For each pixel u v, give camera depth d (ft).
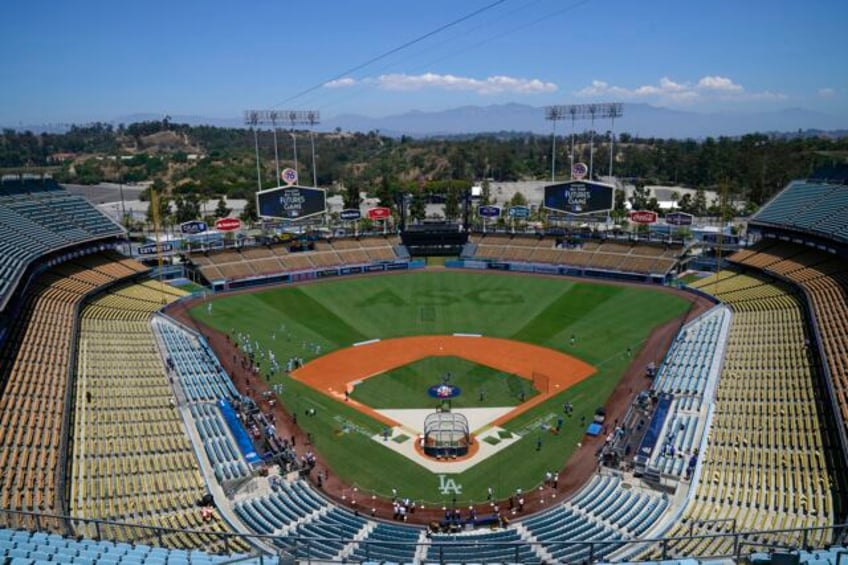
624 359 214.48
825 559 59.82
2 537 79.25
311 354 224.94
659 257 320.50
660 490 133.59
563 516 127.34
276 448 155.22
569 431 165.68
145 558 73.15
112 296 263.08
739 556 59.93
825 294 215.31
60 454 128.06
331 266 342.23
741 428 149.69
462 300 295.28
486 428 168.76
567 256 342.85
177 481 132.05
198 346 217.77
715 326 224.33
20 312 203.10
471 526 125.80
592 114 375.86
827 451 132.77
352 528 122.21
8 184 277.23
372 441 162.40
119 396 167.73
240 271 320.09
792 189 304.09
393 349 231.09
